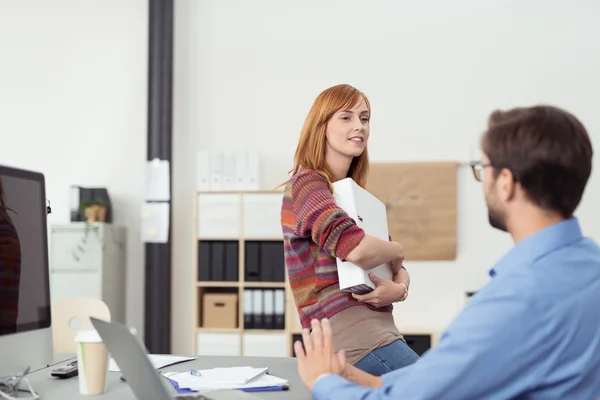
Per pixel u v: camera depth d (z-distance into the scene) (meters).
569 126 1.20
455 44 5.52
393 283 1.85
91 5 5.79
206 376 1.81
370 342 1.77
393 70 5.54
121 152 5.70
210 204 5.27
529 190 1.20
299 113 5.60
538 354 1.14
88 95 5.75
